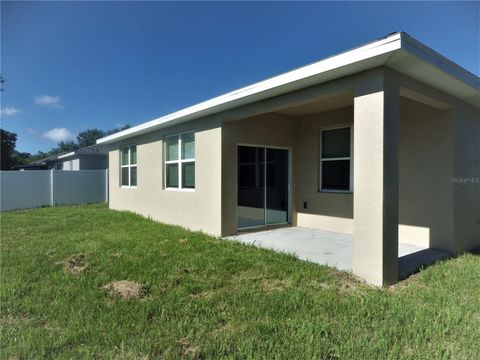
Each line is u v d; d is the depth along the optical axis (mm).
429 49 3770
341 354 2328
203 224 7590
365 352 2340
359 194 4102
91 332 2656
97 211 12172
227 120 6887
